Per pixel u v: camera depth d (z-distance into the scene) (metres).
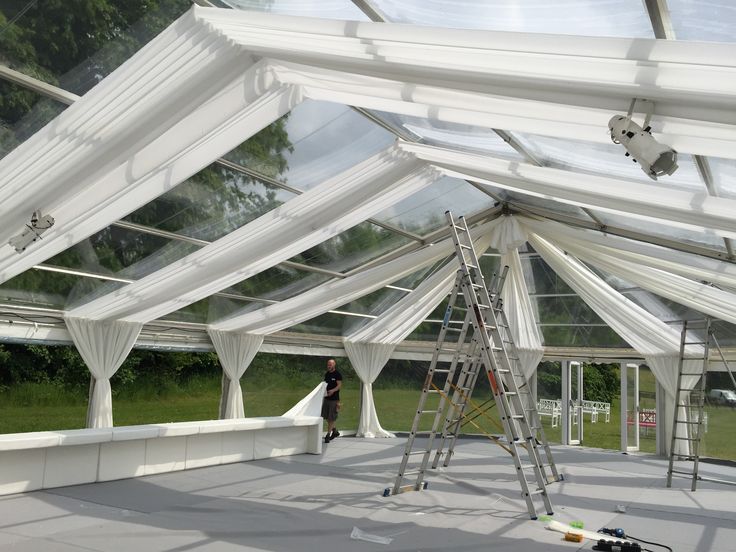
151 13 4.30
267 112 5.66
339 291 10.73
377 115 6.49
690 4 3.14
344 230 8.78
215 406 19.75
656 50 3.19
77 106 4.96
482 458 11.59
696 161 4.96
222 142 5.85
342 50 4.39
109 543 5.15
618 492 8.62
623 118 3.71
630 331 12.88
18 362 15.62
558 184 6.79
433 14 4.04
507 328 8.22
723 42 3.15
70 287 8.36
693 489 8.99
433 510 6.87
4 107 4.80
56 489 7.34
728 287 9.03
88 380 16.83
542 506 7.34
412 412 17.03
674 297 9.94
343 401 17.02
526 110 4.54
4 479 6.94
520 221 10.30
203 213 7.34
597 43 3.34
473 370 9.52
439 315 14.53
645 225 8.30
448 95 4.70
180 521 6.00
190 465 9.12
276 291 10.48
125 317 9.73
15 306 8.53
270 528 5.86
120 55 4.60
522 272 12.88
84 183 5.76
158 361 18.59
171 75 4.84
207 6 4.46
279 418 10.69
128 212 6.54
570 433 15.23
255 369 16.72
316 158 6.96
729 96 3.37
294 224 8.12
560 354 15.38
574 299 13.30
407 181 8.09
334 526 6.02
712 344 12.77
